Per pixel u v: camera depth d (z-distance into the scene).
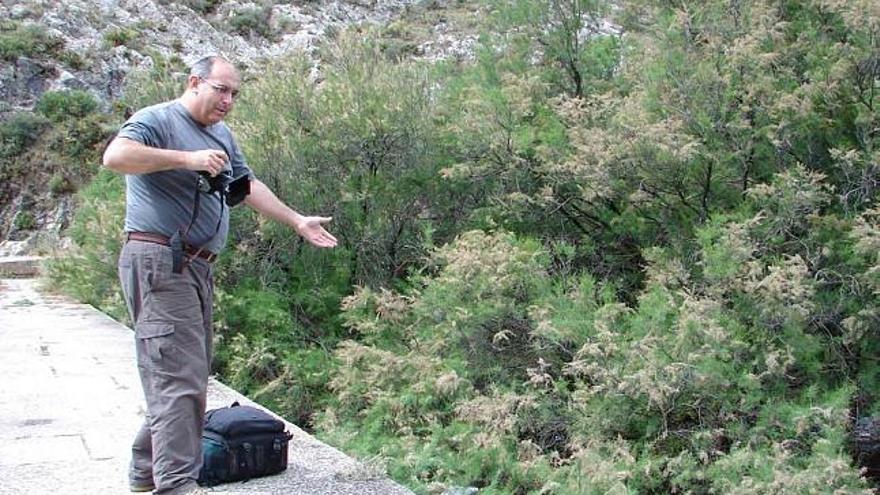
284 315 8.92
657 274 7.10
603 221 8.95
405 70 10.47
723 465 5.61
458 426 6.48
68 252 12.16
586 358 6.52
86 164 25.52
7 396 6.30
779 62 7.87
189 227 3.35
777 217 6.96
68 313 11.18
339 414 7.53
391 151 9.82
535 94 9.53
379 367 7.32
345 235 9.73
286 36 32.94
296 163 9.55
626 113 7.83
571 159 8.25
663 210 8.23
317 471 4.33
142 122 3.24
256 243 9.48
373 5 35.66
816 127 7.61
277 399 8.21
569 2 10.33
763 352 6.32
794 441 5.77
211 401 5.95
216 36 32.22
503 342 7.48
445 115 10.26
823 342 6.74
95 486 4.23
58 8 30.06
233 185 3.46
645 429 6.35
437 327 7.47
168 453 3.28
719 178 7.95
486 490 5.72
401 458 6.14
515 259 7.36
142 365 3.34
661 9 9.81
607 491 5.46
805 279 6.54
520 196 8.48
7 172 24.98
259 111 9.95
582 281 7.36
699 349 6.12
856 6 7.12
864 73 7.35
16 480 4.32
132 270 3.31
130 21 31.23
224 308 8.77
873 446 6.61
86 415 5.75
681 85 7.85
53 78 27.50
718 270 6.51
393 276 9.79
